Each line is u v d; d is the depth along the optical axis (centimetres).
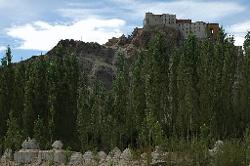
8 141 7681
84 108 8131
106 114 8050
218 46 7475
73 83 8750
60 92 8538
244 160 4859
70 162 6762
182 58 7638
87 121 8044
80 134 7938
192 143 5234
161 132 5750
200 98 7194
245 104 7269
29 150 7331
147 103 7556
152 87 7606
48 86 8575
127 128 7794
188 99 7269
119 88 8125
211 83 7206
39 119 8000
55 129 8281
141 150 6159
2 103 8562
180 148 5306
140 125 7581
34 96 8469
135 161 5884
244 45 7556
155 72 7681
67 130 8431
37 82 8519
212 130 6950
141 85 7862
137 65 8338
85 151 7606
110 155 6675
